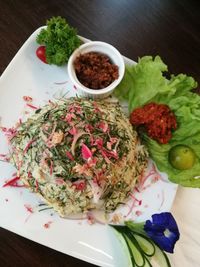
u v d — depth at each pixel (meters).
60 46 0.23
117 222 0.23
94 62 0.23
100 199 0.22
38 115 0.23
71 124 0.22
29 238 0.22
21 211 0.22
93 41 0.24
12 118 0.24
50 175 0.21
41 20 0.26
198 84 0.25
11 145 0.23
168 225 0.22
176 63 0.26
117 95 0.24
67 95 0.24
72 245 0.22
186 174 0.23
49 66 0.24
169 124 0.23
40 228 0.22
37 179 0.22
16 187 0.22
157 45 0.26
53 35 0.23
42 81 0.24
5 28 0.25
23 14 0.25
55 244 0.22
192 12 0.27
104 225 0.22
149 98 0.24
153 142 0.23
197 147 0.23
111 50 0.24
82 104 0.23
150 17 0.26
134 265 0.21
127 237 0.22
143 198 0.23
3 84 0.23
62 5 0.26
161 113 0.23
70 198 0.22
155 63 0.23
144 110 0.23
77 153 0.21
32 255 0.23
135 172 0.23
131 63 0.24
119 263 0.22
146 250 0.22
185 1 0.27
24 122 0.23
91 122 0.22
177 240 0.22
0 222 0.22
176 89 0.24
